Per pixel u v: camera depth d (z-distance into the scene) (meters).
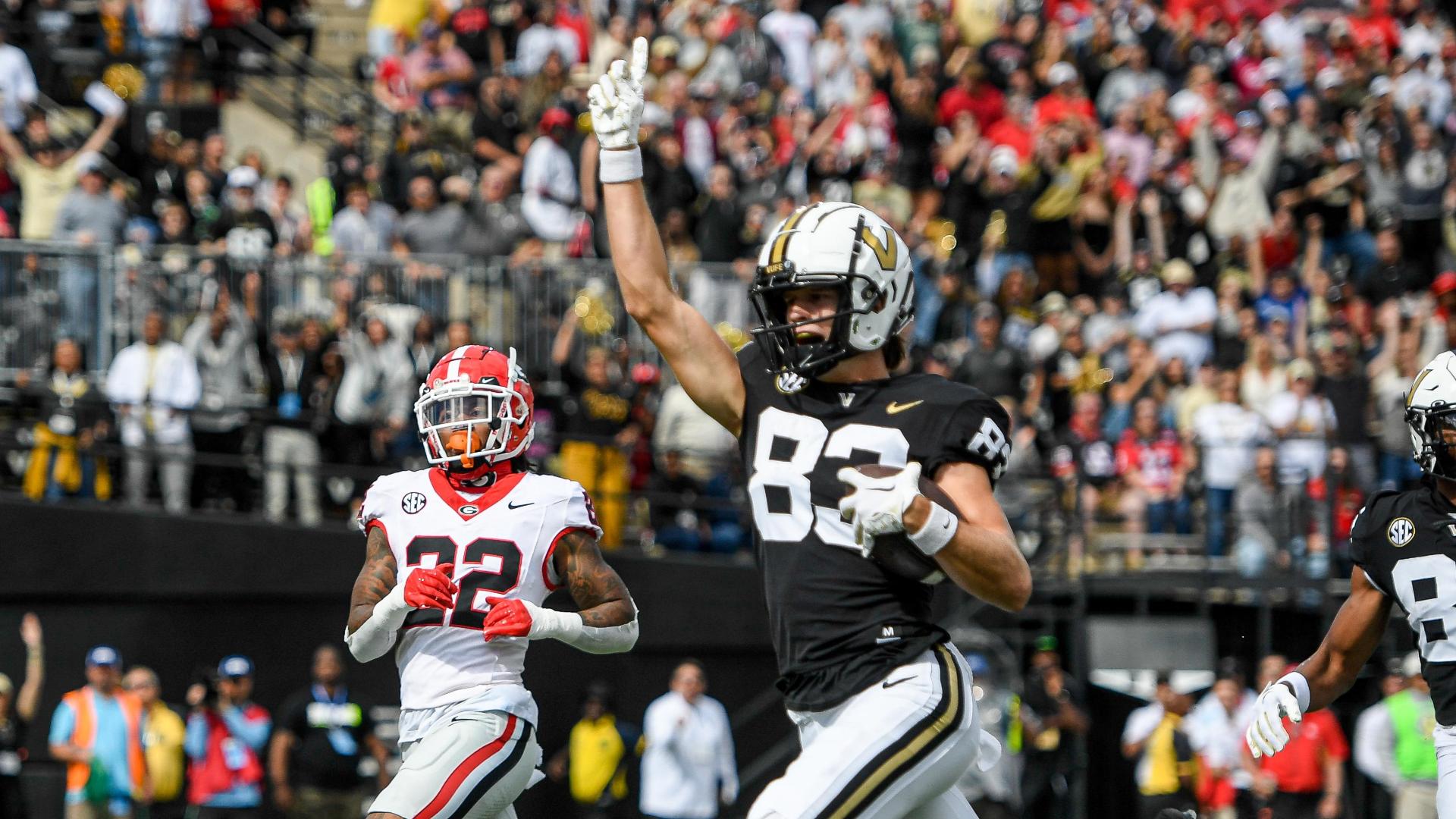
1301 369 34.81
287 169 42.09
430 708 13.03
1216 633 35.19
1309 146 41.91
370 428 32.62
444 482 13.40
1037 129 40.66
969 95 41.12
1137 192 41.25
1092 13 46.16
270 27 44.00
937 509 10.23
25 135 37.44
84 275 32.69
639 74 11.61
